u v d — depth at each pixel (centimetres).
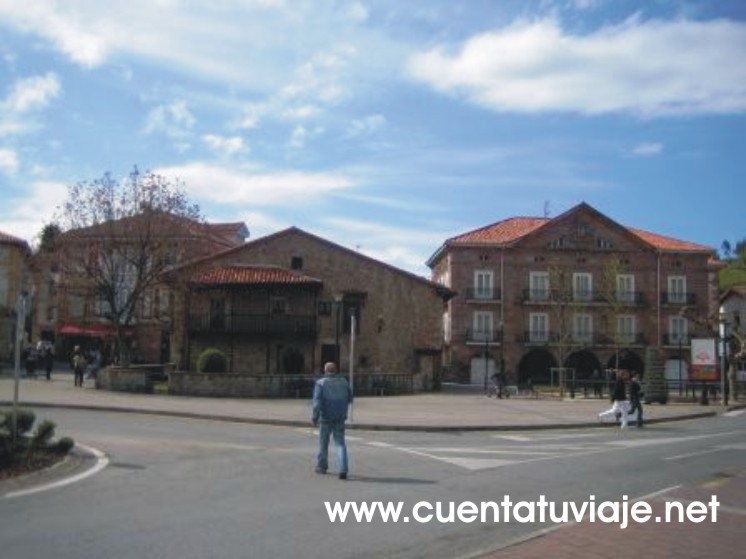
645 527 918
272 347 4806
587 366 6650
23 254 5834
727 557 784
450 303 6588
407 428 2317
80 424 2111
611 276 6306
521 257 6612
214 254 4859
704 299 6625
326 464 1351
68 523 916
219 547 812
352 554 801
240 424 2355
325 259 4897
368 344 4847
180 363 4747
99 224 4166
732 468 1509
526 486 1242
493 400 3747
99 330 6206
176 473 1307
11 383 3688
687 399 4097
